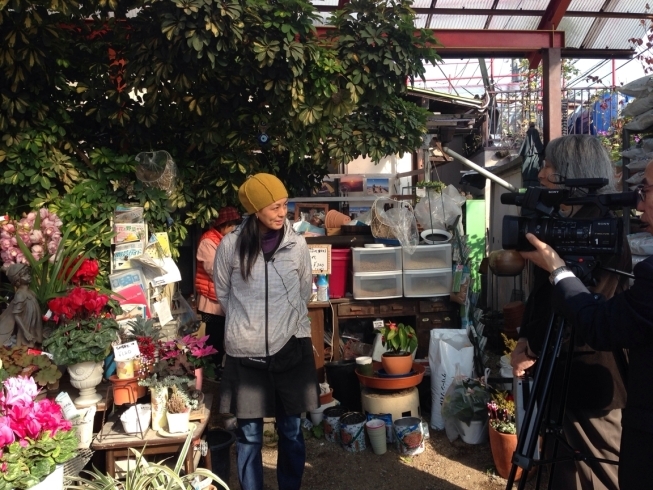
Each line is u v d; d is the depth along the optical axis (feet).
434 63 14.14
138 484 7.11
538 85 30.83
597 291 6.38
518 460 5.72
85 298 8.86
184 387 8.86
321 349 14.53
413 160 24.30
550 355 5.82
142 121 13.21
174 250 14.21
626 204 5.63
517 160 20.84
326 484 10.83
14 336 9.48
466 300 14.55
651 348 4.97
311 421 13.23
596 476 6.58
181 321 14.01
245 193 8.53
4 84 12.20
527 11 16.97
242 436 8.89
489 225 25.59
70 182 12.73
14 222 10.69
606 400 6.42
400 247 15.06
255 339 8.55
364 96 14.02
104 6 11.87
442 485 10.68
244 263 8.59
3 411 6.05
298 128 13.83
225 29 11.42
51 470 6.12
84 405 8.91
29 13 11.33
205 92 13.30
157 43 11.86
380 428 11.98
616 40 17.84
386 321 16.25
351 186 23.47
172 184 13.29
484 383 12.46
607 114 26.30
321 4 16.35
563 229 5.75
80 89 12.91
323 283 14.78
